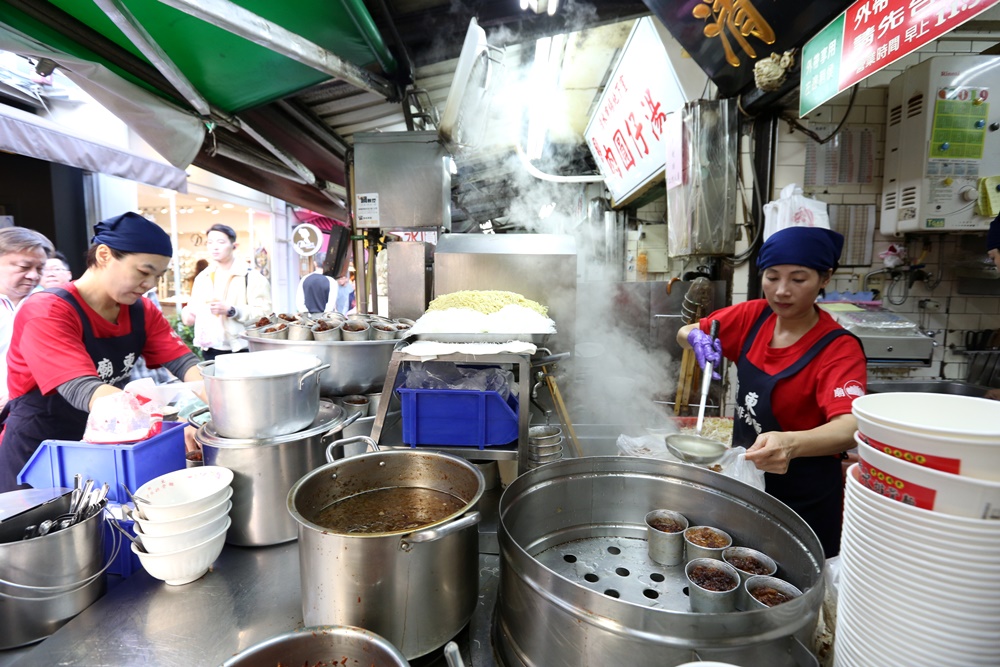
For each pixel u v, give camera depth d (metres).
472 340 1.79
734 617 0.76
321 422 1.63
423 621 1.02
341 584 0.97
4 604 1.05
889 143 2.96
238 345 4.34
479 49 2.26
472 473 1.28
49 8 1.89
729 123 2.92
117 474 1.35
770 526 1.18
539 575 0.89
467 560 1.08
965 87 2.64
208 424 1.54
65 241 4.82
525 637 0.94
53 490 1.26
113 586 1.29
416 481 1.43
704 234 3.02
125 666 1.01
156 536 1.20
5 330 2.60
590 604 0.82
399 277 2.76
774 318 1.80
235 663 0.82
